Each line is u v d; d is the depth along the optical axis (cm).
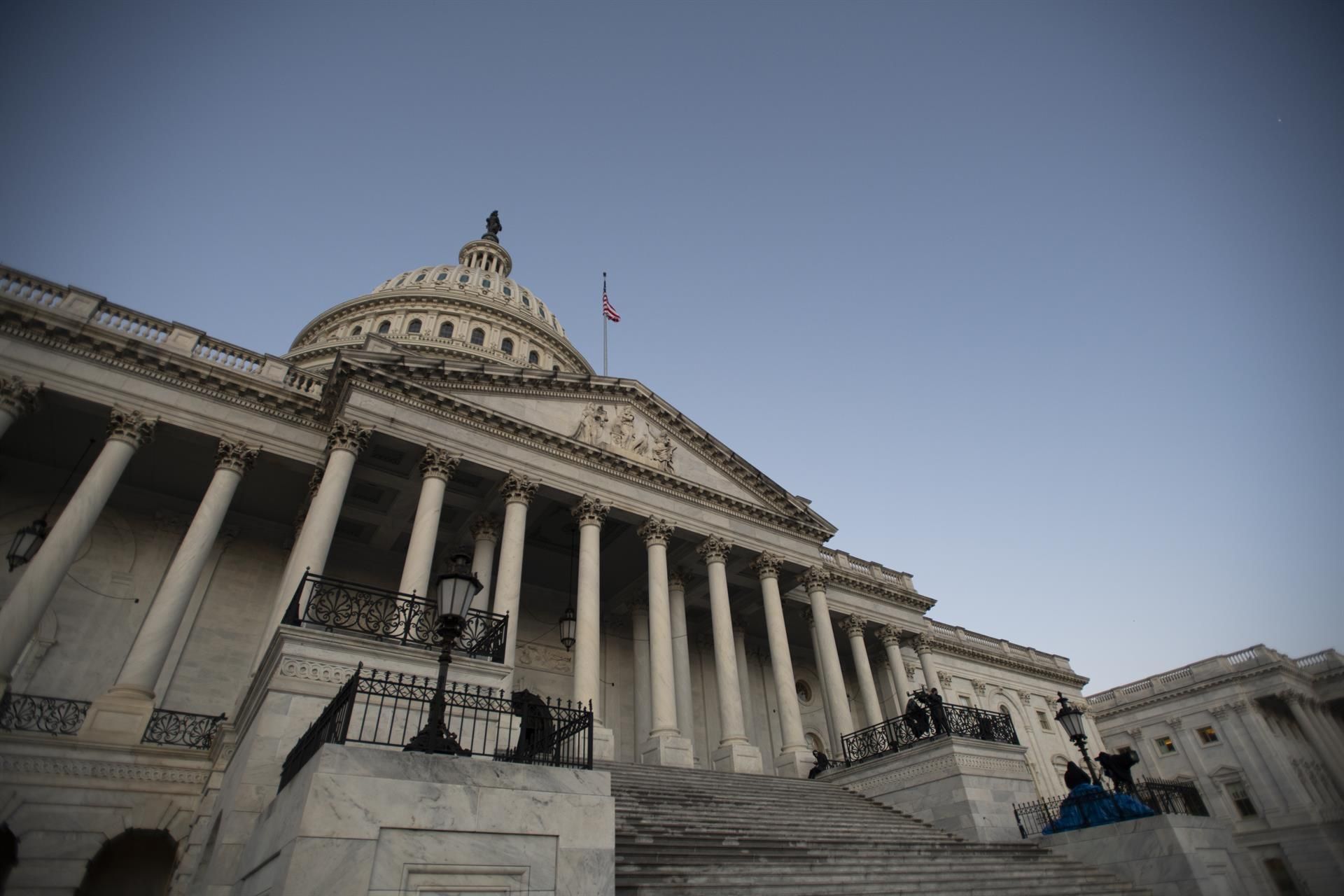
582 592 2856
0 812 1733
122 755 1906
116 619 2723
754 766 2911
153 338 2803
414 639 1728
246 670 2841
